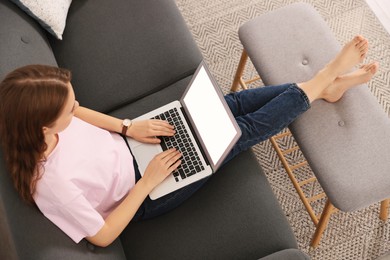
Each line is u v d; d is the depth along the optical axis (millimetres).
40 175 1031
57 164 1073
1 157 1095
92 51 1576
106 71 1540
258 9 2115
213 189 1324
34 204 1073
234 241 1249
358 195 1275
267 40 1536
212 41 2062
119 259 1210
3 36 1330
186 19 2123
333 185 1297
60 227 1075
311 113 1405
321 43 1511
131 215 1178
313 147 1352
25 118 935
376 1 2088
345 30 2021
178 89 1499
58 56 1601
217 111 1261
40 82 940
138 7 1629
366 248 1604
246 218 1272
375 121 1372
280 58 1506
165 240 1274
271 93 1403
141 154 1343
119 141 1338
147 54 1548
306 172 1750
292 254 1166
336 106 1415
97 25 1620
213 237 1260
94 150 1211
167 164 1245
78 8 1668
